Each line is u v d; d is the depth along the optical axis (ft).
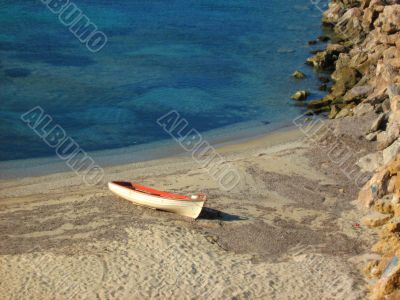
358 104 153.28
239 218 98.89
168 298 76.02
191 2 271.28
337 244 91.04
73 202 103.86
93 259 83.92
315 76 189.37
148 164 128.26
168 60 199.11
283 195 108.58
